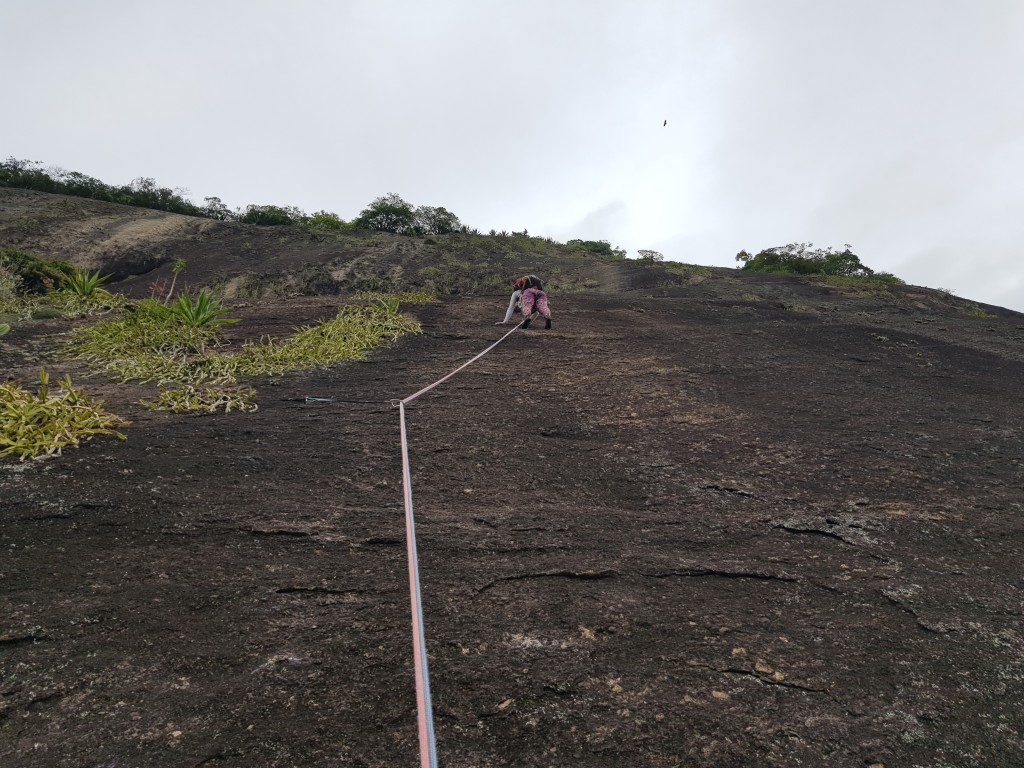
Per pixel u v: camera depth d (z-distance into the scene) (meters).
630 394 5.42
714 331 8.80
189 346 6.02
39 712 1.68
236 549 2.59
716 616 2.32
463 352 6.76
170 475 3.21
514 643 2.11
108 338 5.89
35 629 1.99
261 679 1.87
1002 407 5.62
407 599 2.33
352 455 3.74
